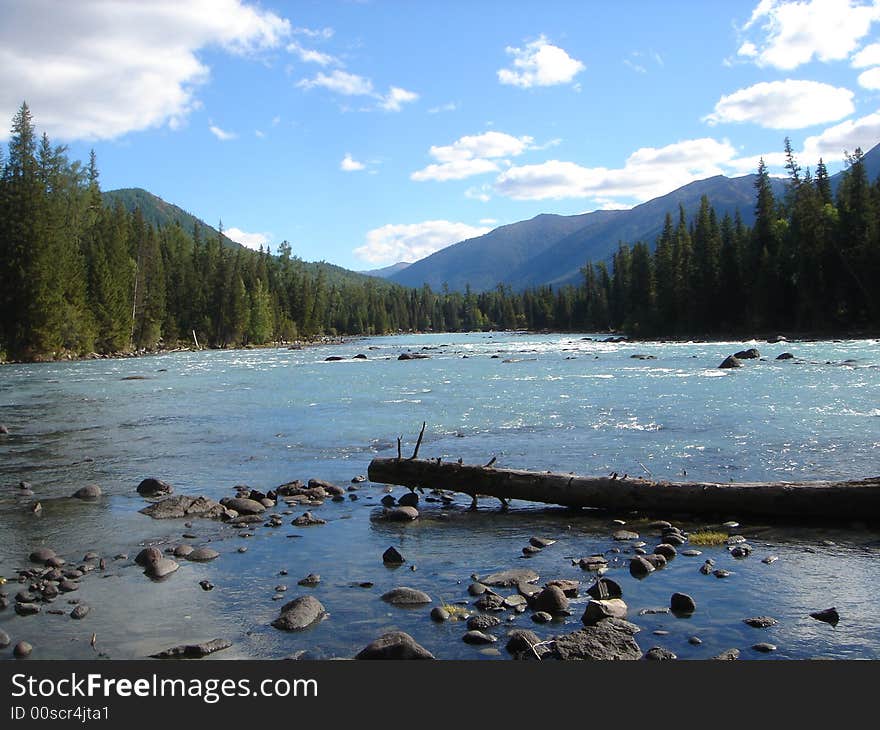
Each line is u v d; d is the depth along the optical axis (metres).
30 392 35.97
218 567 9.51
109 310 81.75
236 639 7.18
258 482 15.02
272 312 133.88
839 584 8.33
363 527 11.57
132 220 106.62
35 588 8.63
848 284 80.81
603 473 14.20
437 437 19.45
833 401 23.73
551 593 7.82
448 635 7.21
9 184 69.25
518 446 17.53
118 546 10.56
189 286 111.62
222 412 26.52
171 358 73.50
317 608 7.79
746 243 99.81
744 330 91.44
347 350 90.81
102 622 7.63
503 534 11.05
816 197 89.62
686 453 15.90
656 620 7.43
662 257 115.31
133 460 17.58
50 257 69.94
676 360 48.84
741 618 7.43
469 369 46.59
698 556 9.61
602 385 32.25
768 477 13.38
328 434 20.81
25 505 13.12
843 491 10.77
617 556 9.73
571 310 178.38
